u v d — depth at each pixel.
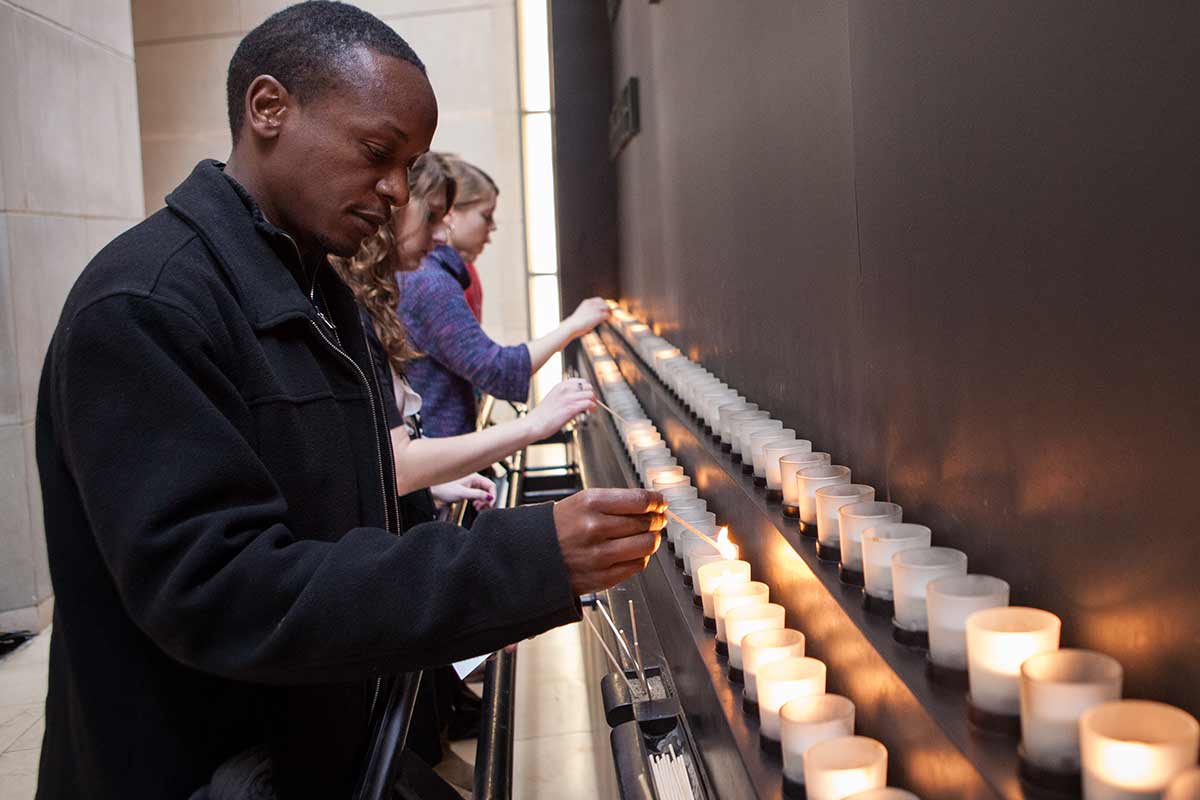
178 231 1.19
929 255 1.07
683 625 1.38
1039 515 0.86
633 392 3.31
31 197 4.72
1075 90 0.77
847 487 1.19
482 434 2.18
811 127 1.50
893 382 1.20
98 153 5.29
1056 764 0.67
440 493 2.62
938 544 1.09
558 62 5.53
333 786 1.32
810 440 1.59
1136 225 0.70
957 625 0.83
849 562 1.08
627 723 1.33
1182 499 0.67
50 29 4.88
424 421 3.06
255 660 1.02
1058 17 0.79
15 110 4.62
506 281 7.78
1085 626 0.80
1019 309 0.88
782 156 1.69
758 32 1.81
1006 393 0.91
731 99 2.09
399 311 2.97
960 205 0.99
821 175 1.46
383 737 1.25
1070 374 0.80
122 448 1.04
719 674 1.19
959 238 1.00
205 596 1.01
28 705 3.86
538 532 1.05
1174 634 0.68
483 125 7.63
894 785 0.89
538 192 7.73
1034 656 0.71
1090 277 0.76
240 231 1.23
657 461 2.10
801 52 1.53
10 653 4.42
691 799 1.14
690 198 2.72
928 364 1.09
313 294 1.40
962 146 0.98
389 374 2.19
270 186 1.28
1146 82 0.68
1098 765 0.63
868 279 1.28
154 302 1.08
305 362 1.25
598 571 1.06
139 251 1.14
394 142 1.25
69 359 1.06
